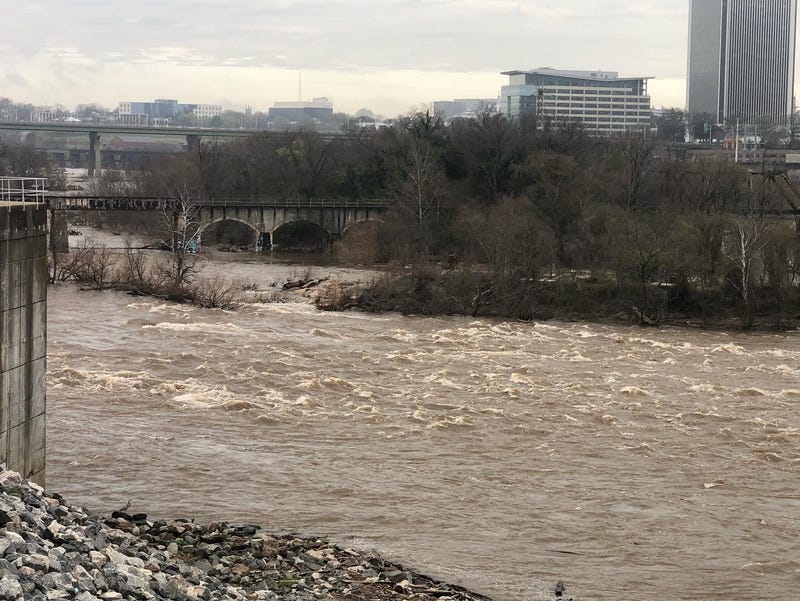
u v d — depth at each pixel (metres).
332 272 152.75
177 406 70.38
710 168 169.38
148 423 65.94
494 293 121.75
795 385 85.69
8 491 37.38
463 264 133.75
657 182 170.62
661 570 46.84
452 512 52.88
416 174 171.25
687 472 61.28
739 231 123.88
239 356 88.00
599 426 70.50
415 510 52.81
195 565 40.31
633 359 95.44
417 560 46.12
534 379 84.50
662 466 62.25
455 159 183.38
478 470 59.88
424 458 61.72
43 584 29.14
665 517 53.56
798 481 60.28
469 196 175.75
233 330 101.69
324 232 194.62
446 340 100.94
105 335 95.12
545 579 45.03
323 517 51.06
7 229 43.62
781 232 126.00
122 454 59.19
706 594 44.50
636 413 74.31
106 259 133.50
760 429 70.88
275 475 57.06
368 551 46.56
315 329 103.00
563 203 156.62
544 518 52.62
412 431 67.25
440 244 160.00
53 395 71.12
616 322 119.06
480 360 91.94
